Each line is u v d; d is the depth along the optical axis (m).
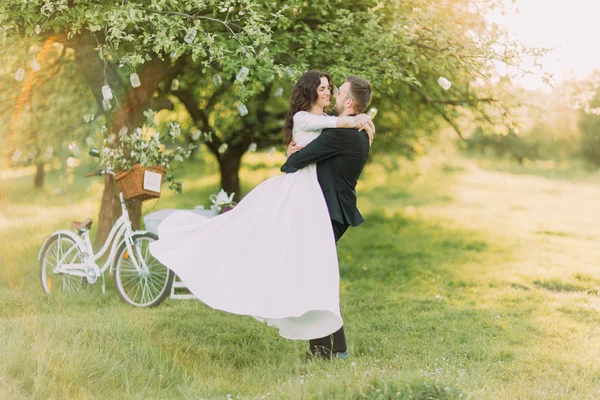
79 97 8.88
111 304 6.03
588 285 8.00
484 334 5.55
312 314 4.28
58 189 15.63
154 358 4.31
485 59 6.87
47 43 7.29
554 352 5.02
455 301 7.04
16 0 5.68
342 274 8.84
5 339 4.25
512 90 8.14
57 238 6.37
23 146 8.99
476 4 7.27
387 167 13.39
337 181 4.30
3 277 7.09
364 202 18.88
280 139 10.33
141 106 7.86
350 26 7.17
